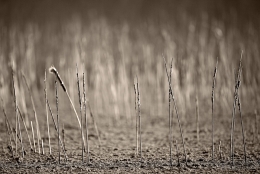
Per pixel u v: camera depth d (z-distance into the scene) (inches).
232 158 315.6
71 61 645.3
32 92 661.9
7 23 869.8
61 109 581.3
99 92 606.2
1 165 318.7
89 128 477.1
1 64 548.1
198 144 386.0
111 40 712.4
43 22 909.8
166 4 1017.5
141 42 733.9
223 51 569.0
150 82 641.0
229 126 465.4
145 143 399.9
